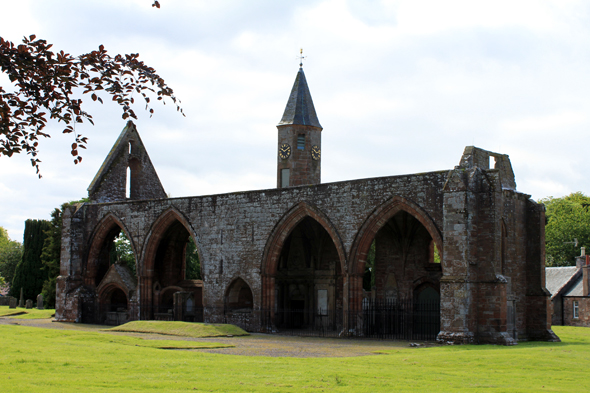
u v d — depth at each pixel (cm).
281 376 1667
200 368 1820
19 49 821
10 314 5175
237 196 3950
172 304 4556
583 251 6128
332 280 4103
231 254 3934
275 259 3784
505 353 2344
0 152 875
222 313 3928
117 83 902
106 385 1457
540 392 1460
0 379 1496
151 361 1970
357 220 3422
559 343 3056
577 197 8325
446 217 2966
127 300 4572
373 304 3856
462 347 2650
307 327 4181
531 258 3338
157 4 795
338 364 1997
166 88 926
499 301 2861
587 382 1659
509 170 3388
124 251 6969
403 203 3256
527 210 3384
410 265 3788
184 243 4909
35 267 6950
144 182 5044
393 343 2975
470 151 3073
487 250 2923
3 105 850
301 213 3688
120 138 4956
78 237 4653
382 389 1478
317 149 4547
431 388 1503
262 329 3722
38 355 2033
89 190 4703
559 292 5912
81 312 4538
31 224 7025
